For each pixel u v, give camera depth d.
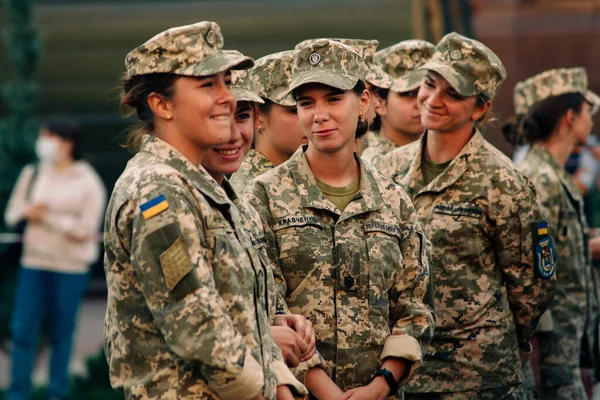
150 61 4.67
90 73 17.00
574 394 7.84
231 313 4.66
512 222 6.52
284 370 4.96
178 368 4.54
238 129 5.32
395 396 5.68
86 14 16.84
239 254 4.73
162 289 4.45
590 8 11.45
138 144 4.86
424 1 11.49
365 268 5.60
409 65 7.54
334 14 16.39
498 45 11.62
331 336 5.55
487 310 6.53
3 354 14.43
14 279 13.78
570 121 7.96
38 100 16.94
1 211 14.23
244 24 16.45
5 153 14.42
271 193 5.68
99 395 11.52
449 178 6.59
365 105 5.84
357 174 5.83
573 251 7.82
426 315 5.70
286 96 6.20
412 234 5.80
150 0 16.73
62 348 11.88
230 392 4.46
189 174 4.69
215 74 4.69
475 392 6.50
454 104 6.52
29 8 15.13
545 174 7.82
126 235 4.56
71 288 11.94
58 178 12.15
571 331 7.81
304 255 5.58
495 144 10.20
